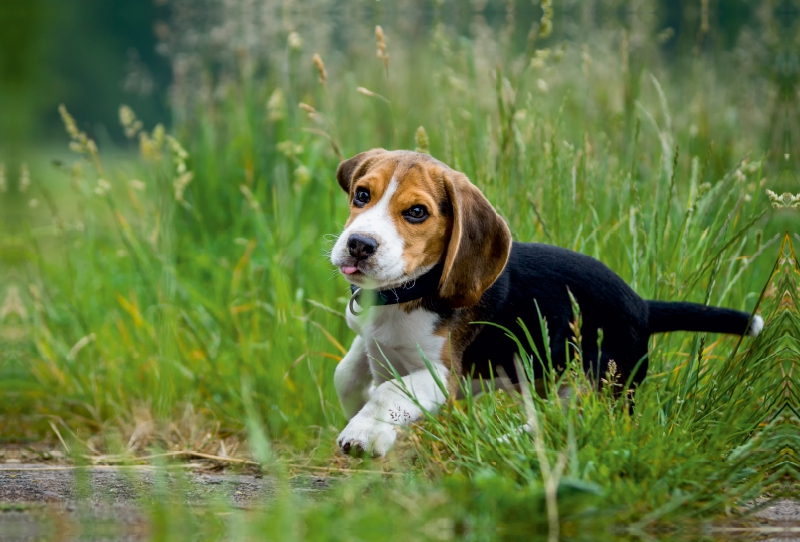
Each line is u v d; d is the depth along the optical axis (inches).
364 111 428.5
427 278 227.1
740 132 404.5
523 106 391.2
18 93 889.5
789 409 225.1
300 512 175.8
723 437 204.5
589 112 414.6
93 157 351.3
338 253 214.7
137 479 215.9
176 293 336.8
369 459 205.2
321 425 269.9
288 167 404.2
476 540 162.6
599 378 231.3
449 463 202.1
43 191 376.2
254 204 346.6
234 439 271.9
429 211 221.6
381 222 217.5
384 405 211.8
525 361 215.6
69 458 251.6
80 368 325.7
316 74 444.5
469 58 358.6
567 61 479.2
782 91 384.8
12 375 339.0
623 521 171.6
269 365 292.8
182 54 496.4
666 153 298.0
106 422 292.4
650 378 239.5
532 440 206.1
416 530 163.6
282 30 485.7
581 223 278.8
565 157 294.7
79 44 944.3
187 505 188.5
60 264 430.3
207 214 423.5
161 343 300.5
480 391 247.6
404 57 511.5
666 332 251.6
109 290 358.9
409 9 550.0
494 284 235.3
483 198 227.8
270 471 229.3
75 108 930.1
